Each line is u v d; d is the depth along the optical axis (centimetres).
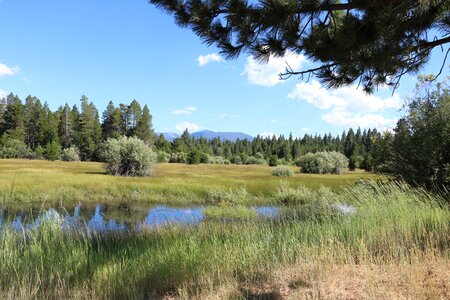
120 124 10481
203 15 411
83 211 1631
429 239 504
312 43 434
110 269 468
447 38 477
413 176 998
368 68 500
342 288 356
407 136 1069
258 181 2792
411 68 544
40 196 1894
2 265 469
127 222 1330
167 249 556
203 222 867
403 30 442
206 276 420
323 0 404
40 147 8369
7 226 573
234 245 525
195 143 12675
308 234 584
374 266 420
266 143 13088
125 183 2395
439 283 350
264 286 385
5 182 2125
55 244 568
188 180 2797
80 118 9694
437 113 1014
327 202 806
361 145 10181
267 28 418
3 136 8750
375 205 684
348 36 412
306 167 4803
